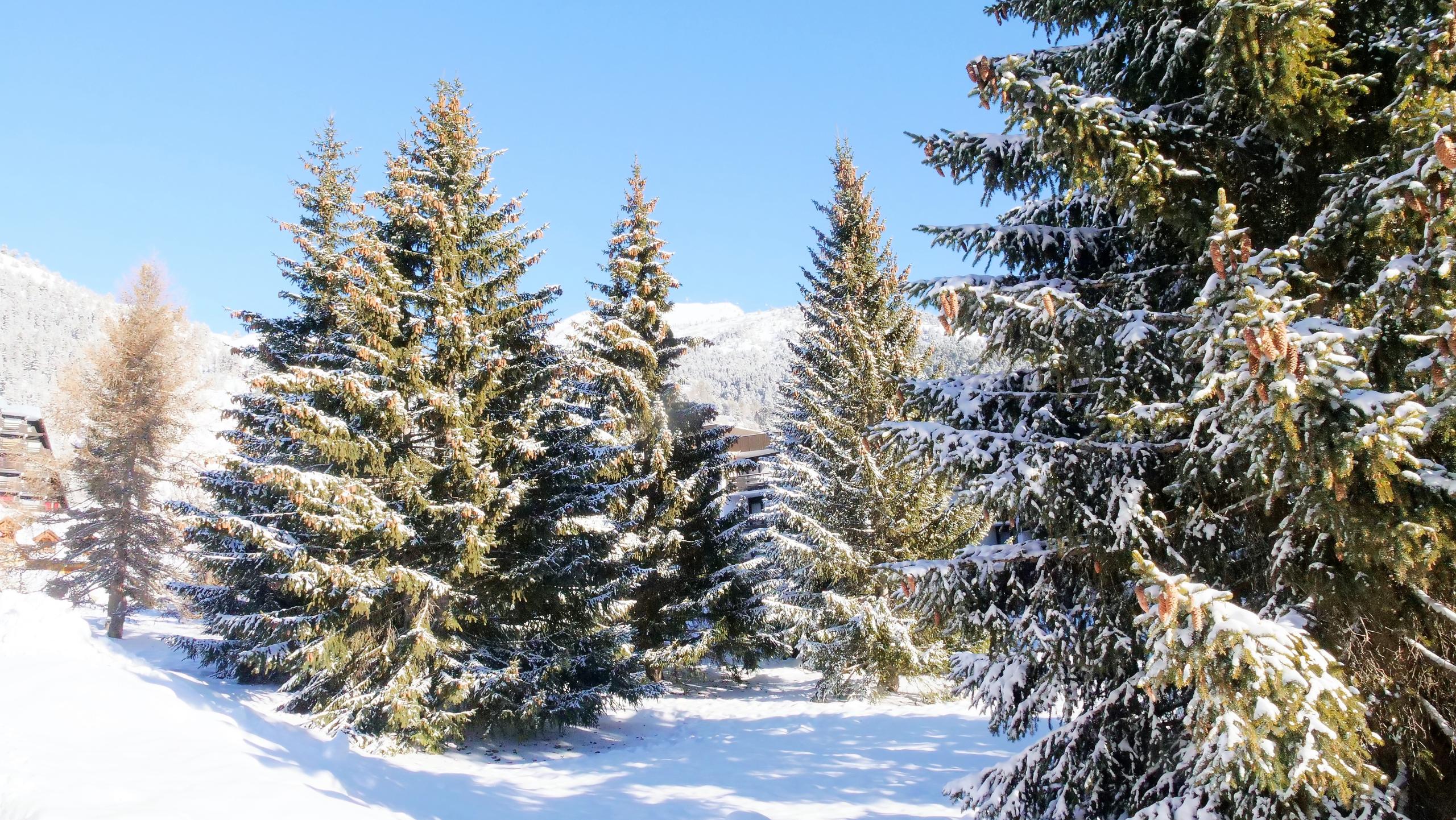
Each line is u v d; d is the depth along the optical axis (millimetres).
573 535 14992
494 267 16078
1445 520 4035
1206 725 4023
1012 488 5730
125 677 9711
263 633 14133
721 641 21109
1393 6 5223
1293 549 4738
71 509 25984
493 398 15023
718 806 10367
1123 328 5473
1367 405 3754
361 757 10312
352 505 12641
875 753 13766
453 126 16438
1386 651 4617
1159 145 5355
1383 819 4352
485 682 13258
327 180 21859
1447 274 3961
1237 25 4527
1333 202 4688
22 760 6449
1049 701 6598
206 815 6031
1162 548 5457
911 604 6773
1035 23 7434
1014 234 7004
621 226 22906
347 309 14625
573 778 12031
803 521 18906
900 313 21094
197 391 26656
